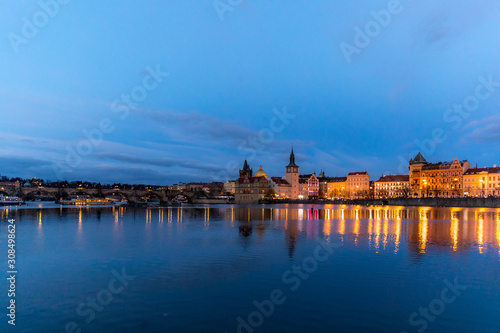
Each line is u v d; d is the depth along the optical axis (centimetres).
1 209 18788
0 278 3831
